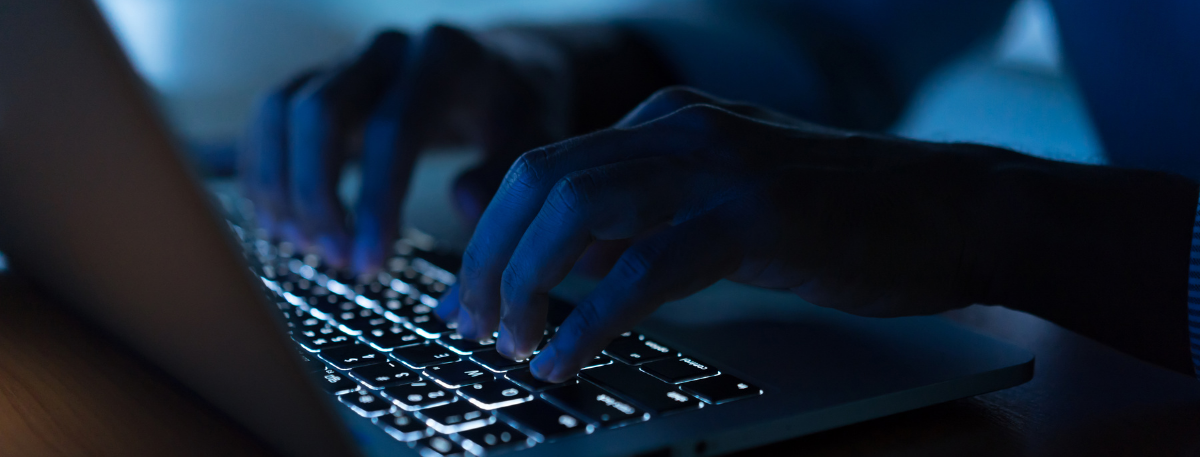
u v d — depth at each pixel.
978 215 0.55
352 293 0.66
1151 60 1.06
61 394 0.41
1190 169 0.67
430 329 0.54
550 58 1.37
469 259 0.52
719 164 0.52
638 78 1.41
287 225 0.94
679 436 0.36
